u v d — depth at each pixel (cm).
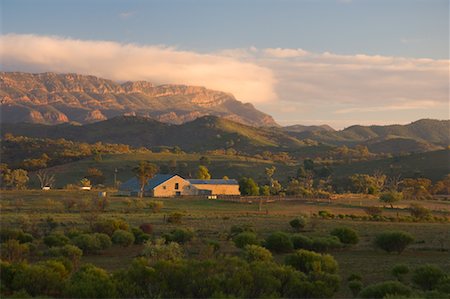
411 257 4006
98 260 3684
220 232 5269
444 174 16138
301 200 10669
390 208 9325
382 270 3388
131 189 12231
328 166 19238
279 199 10806
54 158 19875
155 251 3419
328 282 2442
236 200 10419
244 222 6519
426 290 2522
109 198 10350
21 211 7631
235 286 2141
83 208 8181
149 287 2167
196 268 2252
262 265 2370
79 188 13612
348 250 4378
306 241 4241
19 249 3488
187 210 8494
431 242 4891
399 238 4156
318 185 15262
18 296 2097
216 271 2262
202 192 12525
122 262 3584
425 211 7838
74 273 2442
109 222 4909
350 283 2630
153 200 10100
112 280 2175
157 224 6147
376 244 4300
